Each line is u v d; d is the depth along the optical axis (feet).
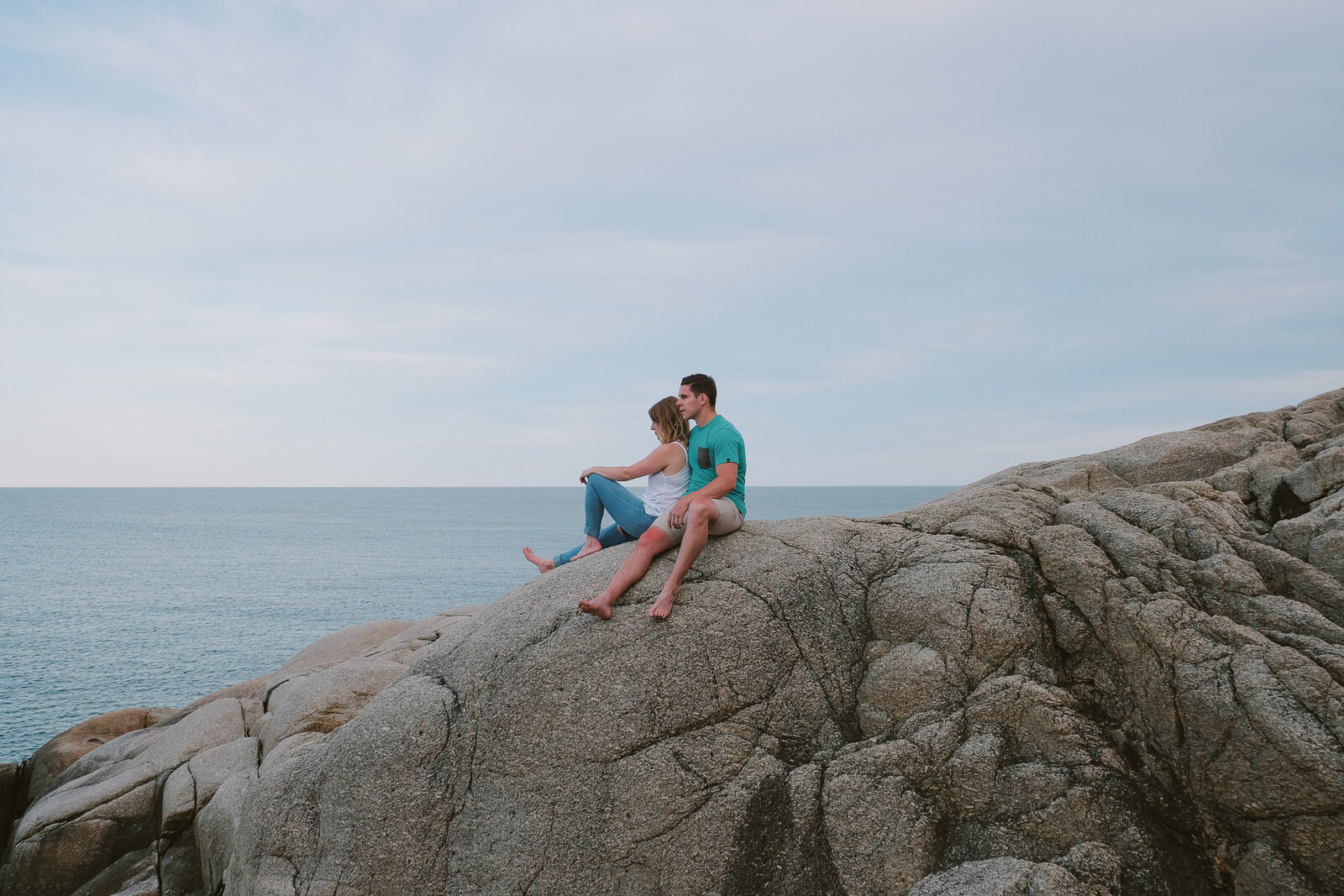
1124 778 18.76
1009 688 20.27
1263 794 17.58
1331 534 22.82
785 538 24.27
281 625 195.62
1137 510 24.32
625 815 19.15
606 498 25.05
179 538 536.42
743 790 19.38
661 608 21.21
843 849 18.65
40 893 27.04
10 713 113.60
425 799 20.06
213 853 25.62
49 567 336.49
